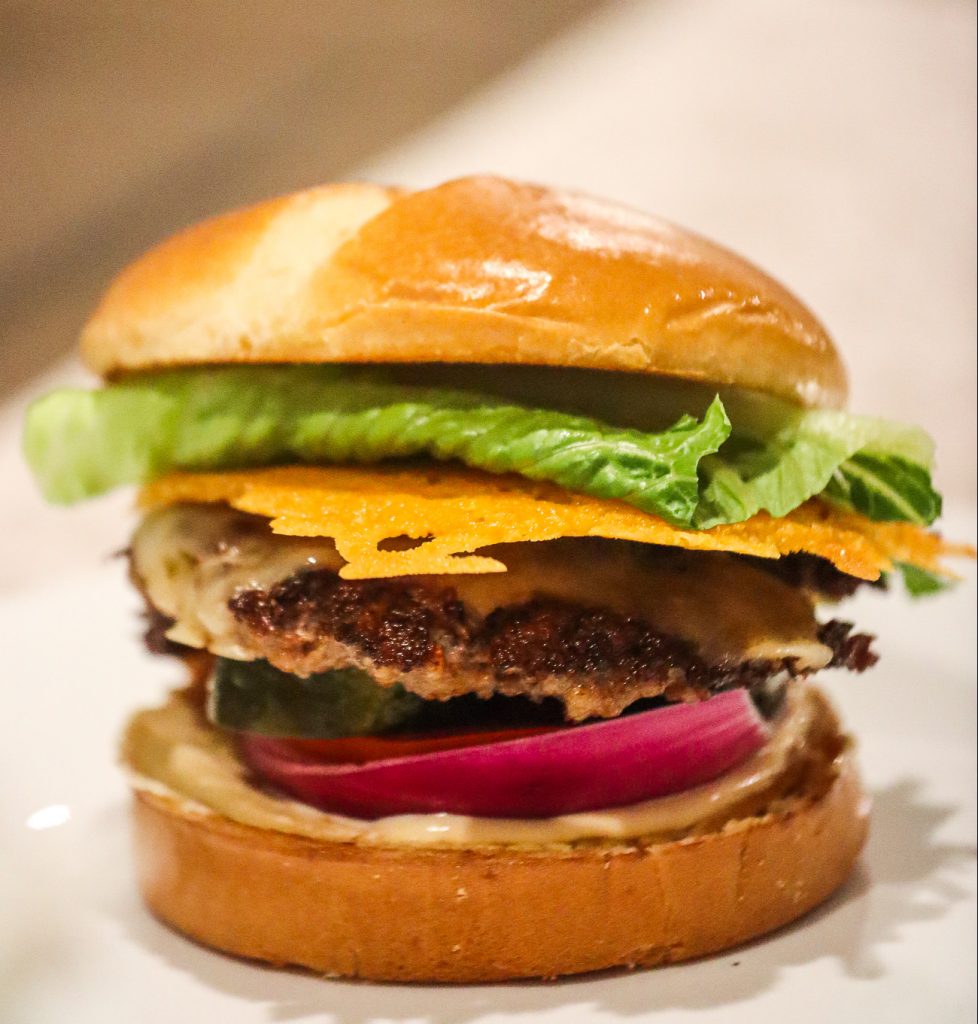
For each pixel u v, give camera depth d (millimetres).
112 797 250
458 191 197
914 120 432
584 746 195
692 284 191
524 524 180
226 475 201
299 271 192
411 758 195
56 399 220
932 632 285
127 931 206
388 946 189
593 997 185
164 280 201
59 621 301
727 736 202
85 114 448
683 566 194
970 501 372
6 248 459
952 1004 182
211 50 442
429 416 188
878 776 250
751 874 194
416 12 455
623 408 192
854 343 432
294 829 195
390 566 177
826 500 206
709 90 445
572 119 461
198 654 231
